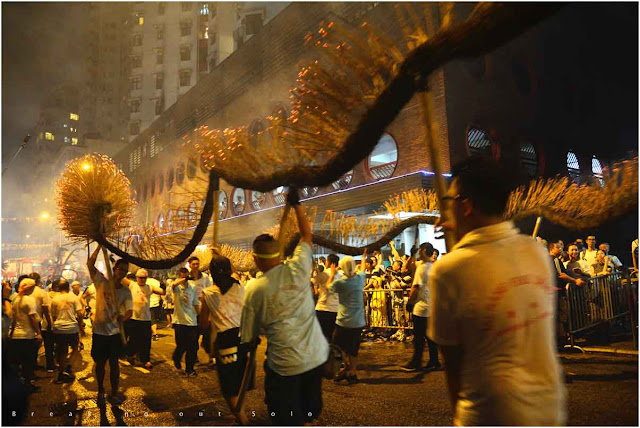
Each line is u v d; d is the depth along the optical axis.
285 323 2.81
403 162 14.52
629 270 8.08
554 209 3.41
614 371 5.90
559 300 7.70
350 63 2.40
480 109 14.53
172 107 29.92
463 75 14.30
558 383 1.67
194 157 3.75
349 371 6.13
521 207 3.69
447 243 2.01
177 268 14.13
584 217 3.17
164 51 57.09
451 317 1.73
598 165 18.06
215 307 4.44
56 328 7.30
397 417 4.61
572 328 7.54
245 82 22.41
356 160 2.48
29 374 6.71
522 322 1.64
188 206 4.30
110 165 4.86
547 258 1.81
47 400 5.92
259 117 21.12
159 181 30.86
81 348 10.19
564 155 16.89
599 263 9.02
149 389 6.39
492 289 1.65
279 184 2.87
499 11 1.80
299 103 2.64
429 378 6.19
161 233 4.73
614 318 8.02
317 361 2.85
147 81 57.56
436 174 2.11
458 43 1.95
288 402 2.74
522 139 15.64
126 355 8.38
